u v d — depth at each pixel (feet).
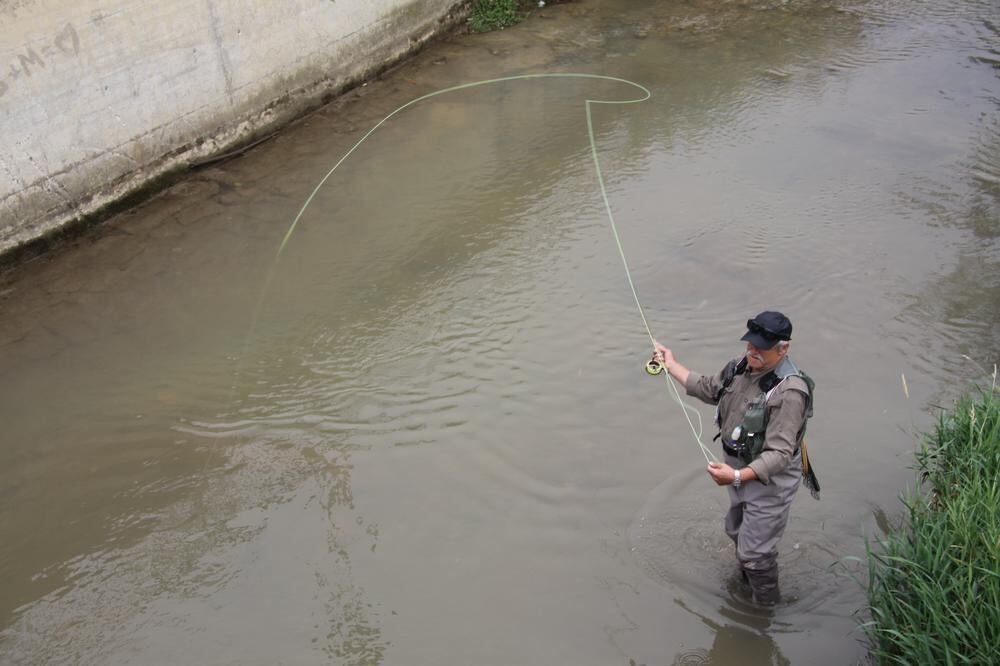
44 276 23.82
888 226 24.77
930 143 28.96
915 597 13.16
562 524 16.25
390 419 18.92
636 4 42.22
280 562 15.65
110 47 24.80
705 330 21.21
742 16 40.27
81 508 16.92
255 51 29.35
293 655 13.88
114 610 14.84
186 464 17.87
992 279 22.22
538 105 32.81
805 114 31.37
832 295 22.13
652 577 15.10
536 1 42.04
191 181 28.14
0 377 20.25
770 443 13.26
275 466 17.76
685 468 17.46
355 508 16.74
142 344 21.30
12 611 14.88
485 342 21.13
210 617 14.62
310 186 27.94
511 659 13.70
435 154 29.68
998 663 11.59
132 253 24.75
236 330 21.76
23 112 23.15
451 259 24.35
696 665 13.52
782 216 25.54
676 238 24.80
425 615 14.51
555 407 19.11
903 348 20.21
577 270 23.70
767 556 13.83
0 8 21.91
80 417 19.15
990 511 13.44
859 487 16.62
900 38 37.17
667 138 30.27
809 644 13.75
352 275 23.72
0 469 17.89
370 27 34.01
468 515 16.52
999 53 35.14
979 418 16.30
